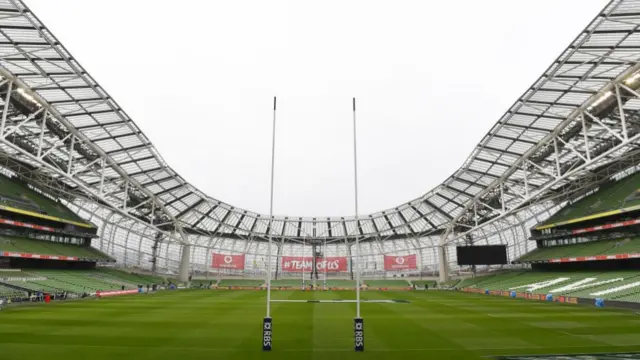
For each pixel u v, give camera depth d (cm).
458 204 6288
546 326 1995
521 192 5631
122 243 6956
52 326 1936
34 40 2711
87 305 3066
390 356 1291
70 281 4416
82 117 3706
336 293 5397
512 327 1964
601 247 4591
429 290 6216
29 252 4381
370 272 8181
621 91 3098
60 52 2795
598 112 3359
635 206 4006
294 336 1670
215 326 1981
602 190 5141
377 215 7156
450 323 2116
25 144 4138
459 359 1251
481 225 5747
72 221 5325
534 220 6469
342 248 8419
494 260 5516
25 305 3014
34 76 3136
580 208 5169
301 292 5716
